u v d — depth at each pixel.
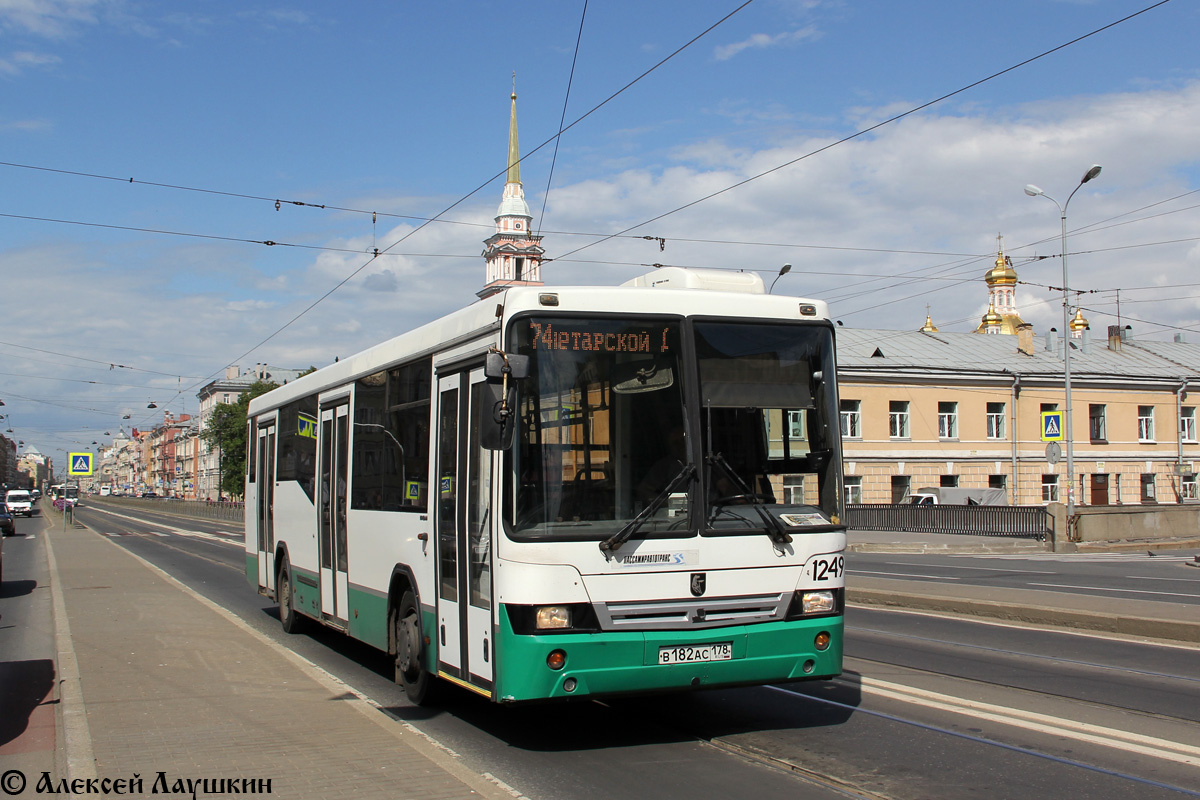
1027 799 5.89
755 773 6.47
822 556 7.09
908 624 13.43
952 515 35.38
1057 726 7.59
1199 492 56.72
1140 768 6.50
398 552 8.77
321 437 11.45
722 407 6.98
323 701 8.02
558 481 6.57
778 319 7.26
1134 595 16.14
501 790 5.66
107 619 13.12
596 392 6.76
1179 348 62.91
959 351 53.84
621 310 6.91
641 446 6.78
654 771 6.53
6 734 7.26
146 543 38.12
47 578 21.62
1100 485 54.00
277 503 13.51
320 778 5.88
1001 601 14.22
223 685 8.68
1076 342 59.88
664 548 6.64
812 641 6.99
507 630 6.48
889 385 48.84
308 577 11.82
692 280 7.55
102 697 8.16
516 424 6.59
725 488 6.90
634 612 6.55
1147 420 55.97
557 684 6.38
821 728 7.63
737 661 6.76
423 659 8.23
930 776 6.36
